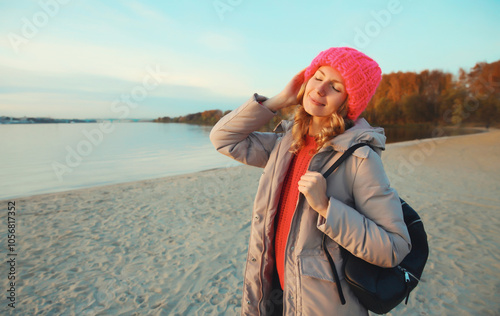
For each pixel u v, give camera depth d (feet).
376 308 3.39
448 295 10.12
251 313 4.33
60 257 13.70
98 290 10.93
